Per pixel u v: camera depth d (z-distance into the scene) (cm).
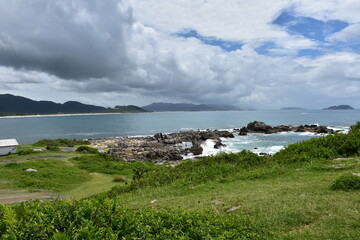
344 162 1406
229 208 898
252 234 618
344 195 840
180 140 7225
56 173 2814
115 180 2723
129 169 3478
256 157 1761
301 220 709
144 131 12456
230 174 1537
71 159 3872
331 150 1645
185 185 1452
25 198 1898
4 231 420
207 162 1850
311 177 1179
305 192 943
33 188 2230
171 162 4647
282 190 1021
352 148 1595
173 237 526
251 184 1241
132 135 10738
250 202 923
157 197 1302
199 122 18388
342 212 708
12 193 2059
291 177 1245
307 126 9175
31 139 9881
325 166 1337
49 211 515
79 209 514
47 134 11712
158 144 6688
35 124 19375
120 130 13212
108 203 566
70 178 2711
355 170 1177
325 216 707
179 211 744
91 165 3497
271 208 821
